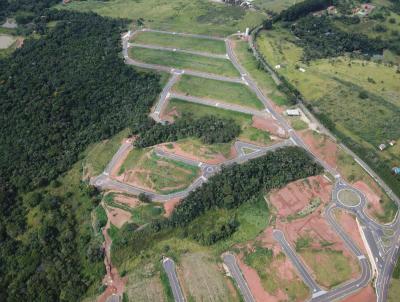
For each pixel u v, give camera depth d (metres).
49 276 159.62
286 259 159.62
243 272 157.38
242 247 166.00
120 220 178.12
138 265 163.00
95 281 159.50
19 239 178.12
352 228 171.12
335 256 159.88
